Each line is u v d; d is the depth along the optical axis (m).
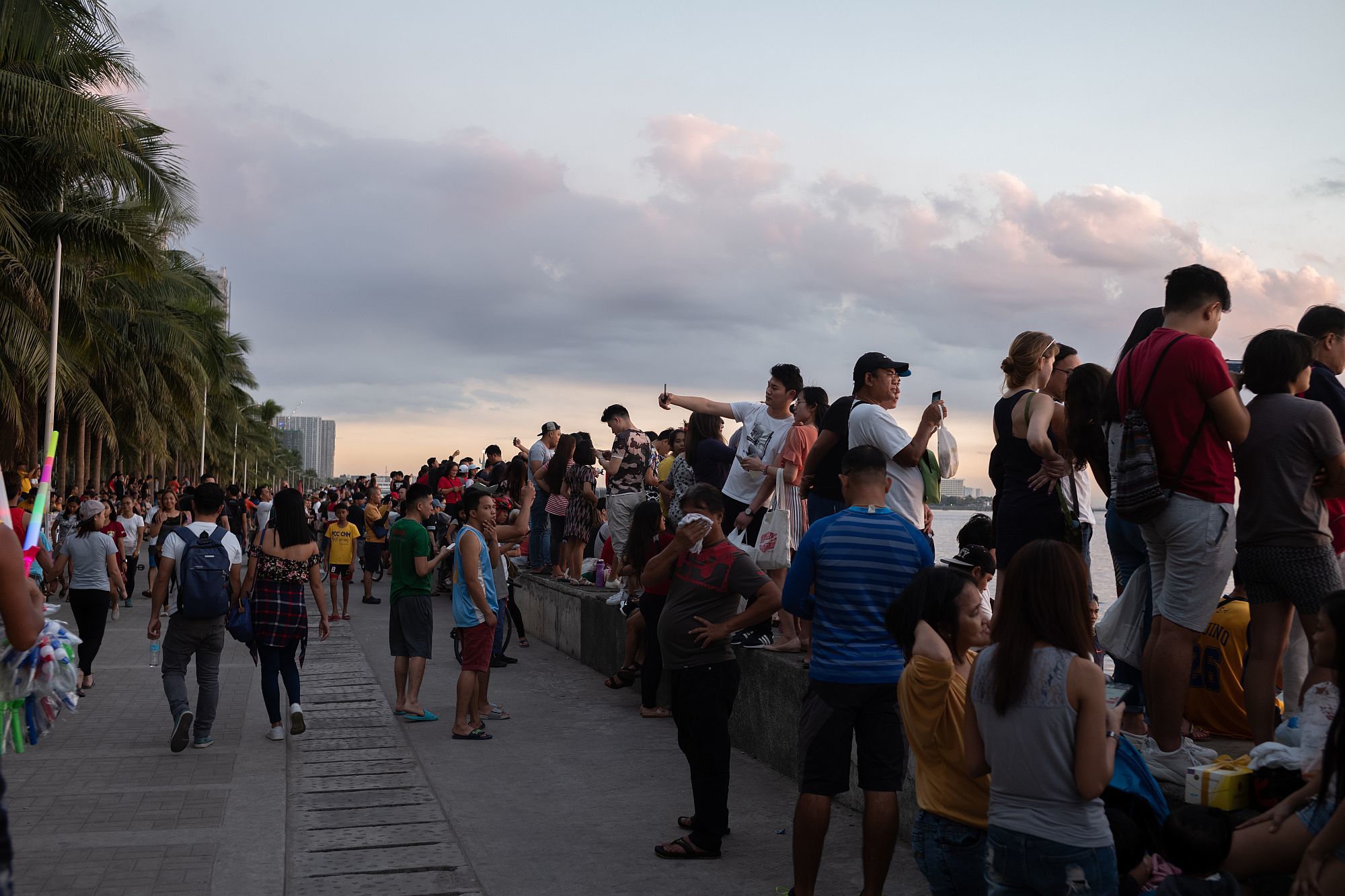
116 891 4.92
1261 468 4.09
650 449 12.55
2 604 3.02
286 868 5.28
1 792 2.38
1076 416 4.91
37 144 22.17
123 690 10.19
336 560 16.56
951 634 3.80
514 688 10.70
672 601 5.67
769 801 6.62
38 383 23.97
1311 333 4.61
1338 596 3.08
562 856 5.52
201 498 7.90
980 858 3.63
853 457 4.82
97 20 21.94
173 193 26.33
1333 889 3.00
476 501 8.45
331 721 8.98
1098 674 3.08
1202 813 3.38
